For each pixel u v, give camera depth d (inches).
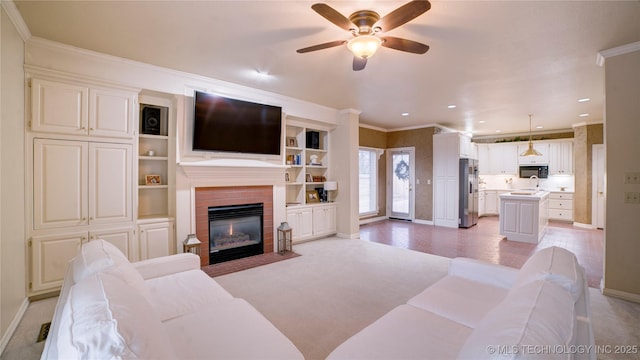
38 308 103.6
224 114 149.9
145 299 48.9
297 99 187.2
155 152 151.6
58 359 32.1
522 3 83.3
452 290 78.0
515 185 340.8
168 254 139.0
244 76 144.7
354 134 216.5
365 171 295.6
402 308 69.1
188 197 144.5
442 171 274.7
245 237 171.8
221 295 78.3
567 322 36.7
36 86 107.0
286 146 201.5
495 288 79.4
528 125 278.7
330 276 137.3
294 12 88.9
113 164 124.3
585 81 149.9
